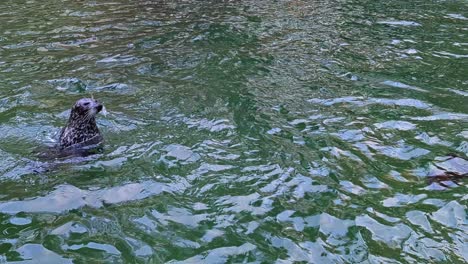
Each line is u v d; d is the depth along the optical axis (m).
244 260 4.95
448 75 10.38
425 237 5.36
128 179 6.40
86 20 14.43
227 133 7.68
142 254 5.02
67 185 6.23
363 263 4.93
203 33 13.11
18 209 5.75
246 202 5.95
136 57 11.23
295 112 8.48
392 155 7.09
